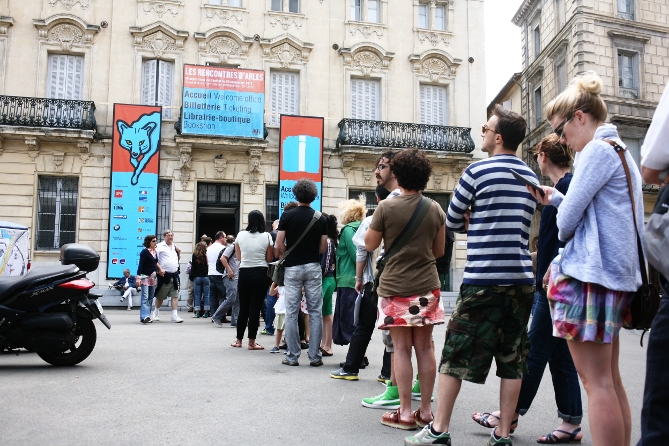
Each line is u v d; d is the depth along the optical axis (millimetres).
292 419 4586
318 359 7301
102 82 21719
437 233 4621
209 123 21516
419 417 4488
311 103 23422
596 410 2982
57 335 6680
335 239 8469
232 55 22859
